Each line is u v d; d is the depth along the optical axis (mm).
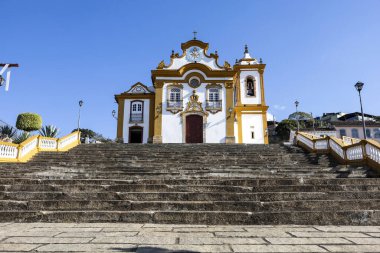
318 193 6730
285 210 6145
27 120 21609
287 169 10391
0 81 10141
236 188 7160
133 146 16531
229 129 24391
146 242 4180
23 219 5738
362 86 14719
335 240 4312
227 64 25875
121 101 27922
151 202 6207
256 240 4312
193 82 25641
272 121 51062
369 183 7688
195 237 4480
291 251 3760
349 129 37625
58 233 4719
